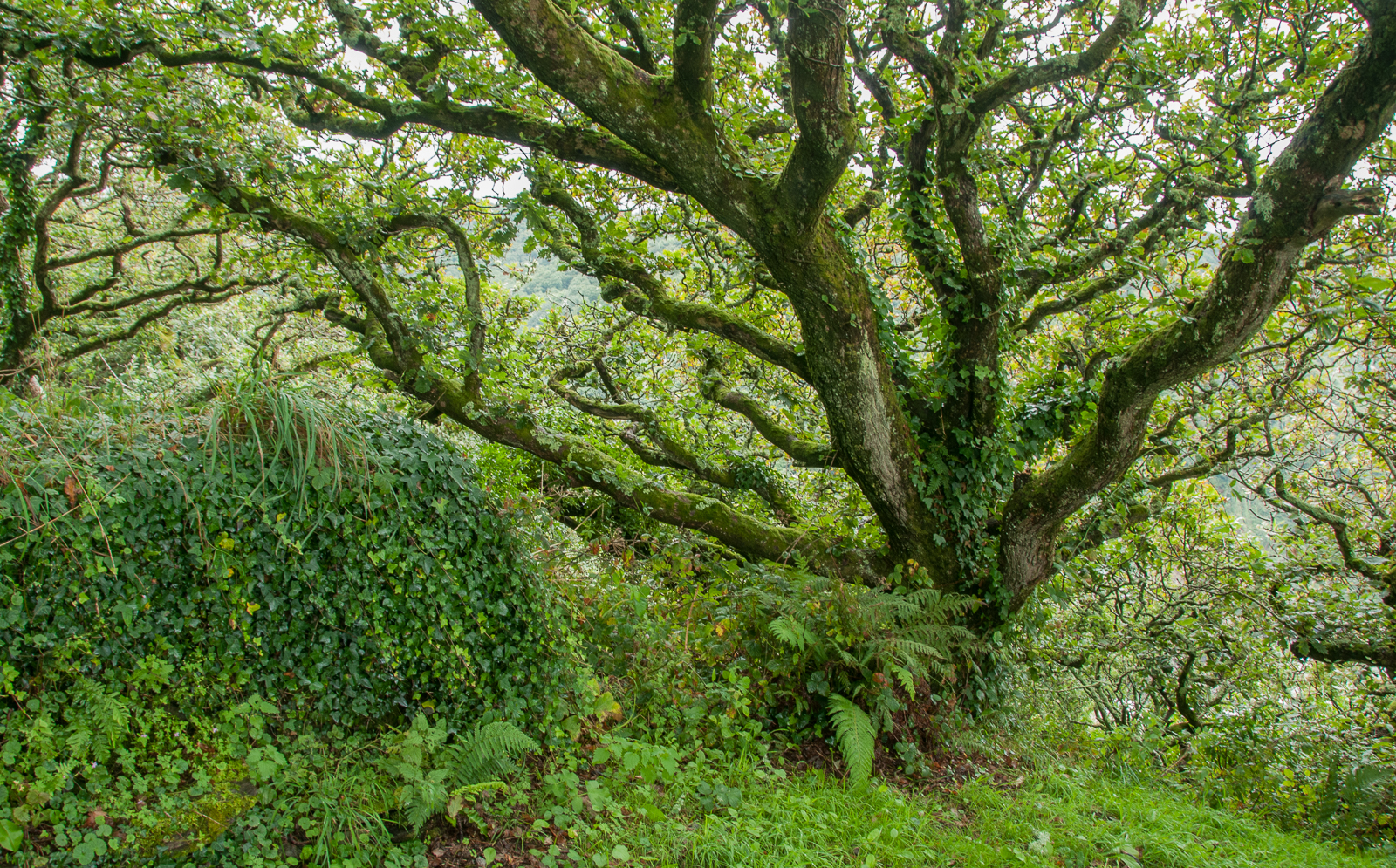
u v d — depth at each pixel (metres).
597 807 3.79
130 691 3.45
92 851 3.00
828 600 5.86
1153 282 6.68
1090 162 7.16
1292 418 10.26
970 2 5.89
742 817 4.21
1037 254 7.79
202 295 10.59
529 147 6.50
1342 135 4.49
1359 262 6.25
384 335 7.05
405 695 4.24
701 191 5.62
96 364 9.84
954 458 7.09
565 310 10.66
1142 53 5.71
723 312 7.16
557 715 4.71
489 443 9.11
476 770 3.88
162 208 12.41
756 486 8.67
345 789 3.65
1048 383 7.78
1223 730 8.91
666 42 6.07
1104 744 7.25
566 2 5.85
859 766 4.81
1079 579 9.31
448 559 4.43
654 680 5.27
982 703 6.99
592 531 8.37
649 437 8.99
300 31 5.78
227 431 3.91
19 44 5.80
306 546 3.97
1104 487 6.59
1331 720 9.27
